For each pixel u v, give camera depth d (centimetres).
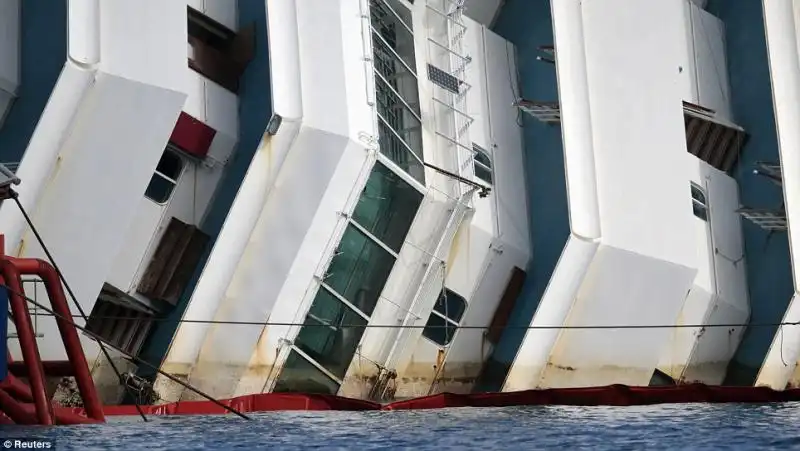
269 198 8162
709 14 12238
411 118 9212
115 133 7231
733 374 11744
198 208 8250
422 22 9706
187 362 8025
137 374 8081
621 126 9956
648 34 10231
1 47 7119
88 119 7138
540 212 10150
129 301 8056
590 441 6350
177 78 7350
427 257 9244
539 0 10531
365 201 8625
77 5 7006
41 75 7119
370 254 8750
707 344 11512
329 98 8162
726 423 7238
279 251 8188
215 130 8162
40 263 6462
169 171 8144
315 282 8356
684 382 11356
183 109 7975
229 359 8150
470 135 9862
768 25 11369
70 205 7194
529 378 9712
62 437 5991
